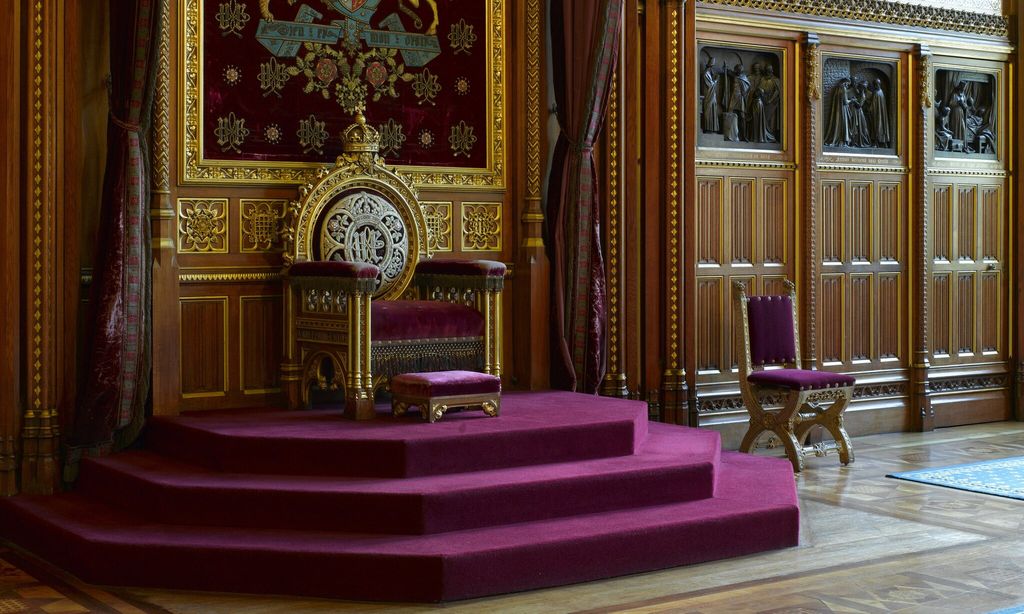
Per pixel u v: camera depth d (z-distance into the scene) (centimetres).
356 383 606
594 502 545
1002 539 569
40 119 596
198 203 664
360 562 470
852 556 539
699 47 824
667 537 523
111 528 517
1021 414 984
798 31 863
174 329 641
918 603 463
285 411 646
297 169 692
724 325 838
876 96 912
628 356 789
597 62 739
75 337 623
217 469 560
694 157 800
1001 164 979
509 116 767
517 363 771
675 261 793
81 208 634
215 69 670
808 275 871
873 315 912
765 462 691
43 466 599
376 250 698
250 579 480
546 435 573
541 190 773
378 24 721
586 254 754
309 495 508
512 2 765
